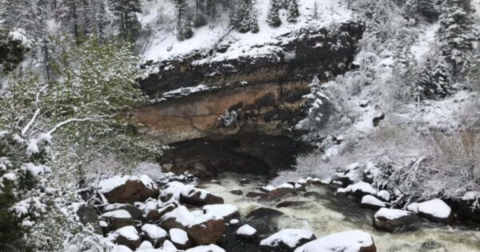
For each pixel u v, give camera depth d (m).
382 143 17.67
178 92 29.89
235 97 30.36
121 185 14.44
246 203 15.83
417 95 26.69
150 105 29.42
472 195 13.50
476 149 14.20
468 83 26.75
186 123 30.20
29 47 6.12
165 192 15.32
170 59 30.67
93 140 13.91
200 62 30.41
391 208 14.44
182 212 12.28
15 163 5.87
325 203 15.42
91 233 7.54
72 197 8.04
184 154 30.84
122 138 14.41
